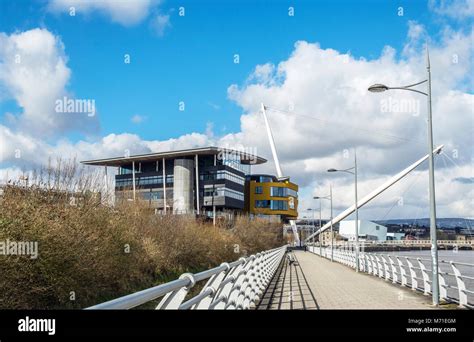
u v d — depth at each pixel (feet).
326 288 64.08
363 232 396.78
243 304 33.06
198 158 298.35
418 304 46.80
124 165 317.01
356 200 113.50
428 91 51.11
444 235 346.13
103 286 46.88
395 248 359.25
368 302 47.96
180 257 75.72
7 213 34.45
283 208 364.38
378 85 53.72
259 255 52.13
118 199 66.28
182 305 14.65
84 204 48.57
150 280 59.77
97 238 45.96
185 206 281.54
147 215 70.85
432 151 50.24
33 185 42.42
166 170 299.38
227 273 26.16
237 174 317.22
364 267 106.42
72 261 38.96
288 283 72.23
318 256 228.22
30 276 34.50
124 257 52.31
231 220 179.01
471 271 142.41
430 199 49.26
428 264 160.86
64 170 47.34
